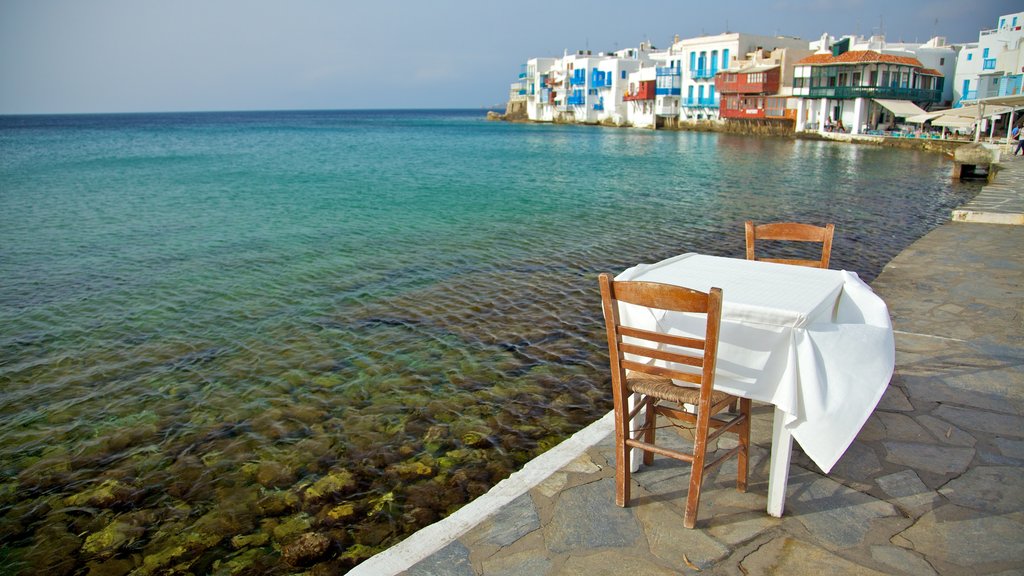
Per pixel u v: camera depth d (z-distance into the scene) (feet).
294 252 45.39
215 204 70.54
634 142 197.88
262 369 24.35
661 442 13.55
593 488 11.92
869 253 43.37
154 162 132.26
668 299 9.82
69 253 46.03
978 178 90.22
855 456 12.70
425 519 14.71
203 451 18.37
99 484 16.87
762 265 13.52
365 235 51.49
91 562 13.78
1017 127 137.18
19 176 104.01
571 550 10.17
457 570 9.83
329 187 85.71
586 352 25.31
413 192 79.71
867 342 10.68
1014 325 20.33
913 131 163.53
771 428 14.10
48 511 15.75
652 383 11.16
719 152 151.94
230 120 607.78
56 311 32.30
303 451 18.11
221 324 29.89
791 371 10.19
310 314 31.04
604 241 48.03
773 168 110.52
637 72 286.66
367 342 26.94
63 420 20.65
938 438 13.23
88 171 112.57
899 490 11.51
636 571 9.61
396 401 21.17
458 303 32.35
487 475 16.52
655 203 69.05
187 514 15.34
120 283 37.58
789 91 208.74
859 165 114.93
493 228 54.08
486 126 368.89
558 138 226.17
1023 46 132.98
